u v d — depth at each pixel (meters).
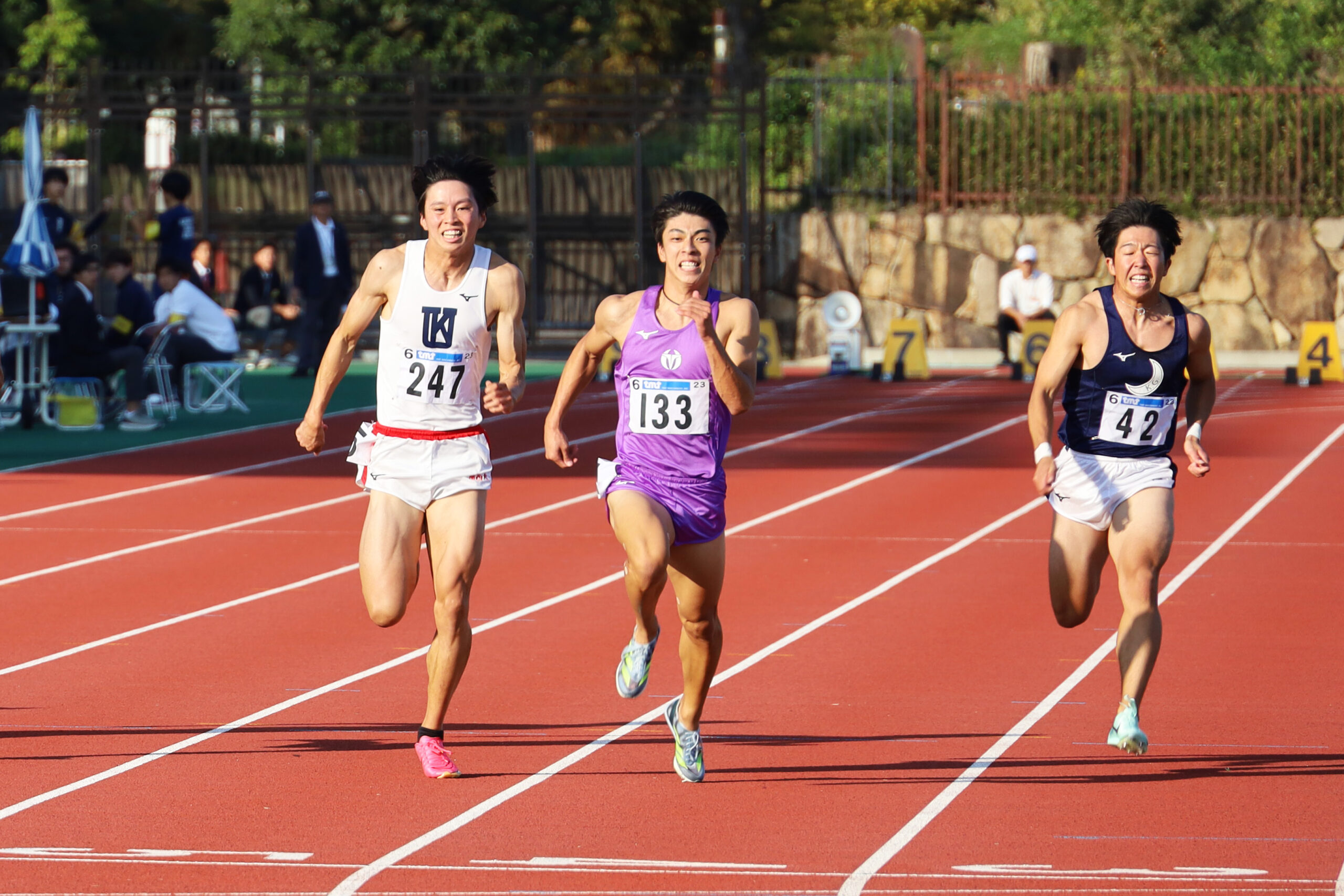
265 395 79.44
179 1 131.25
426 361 22.23
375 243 105.62
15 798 21.12
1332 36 123.75
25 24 122.19
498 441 64.38
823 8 151.88
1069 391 23.33
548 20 126.62
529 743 24.14
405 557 22.28
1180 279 101.50
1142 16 124.12
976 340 101.25
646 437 21.62
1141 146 102.56
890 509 48.09
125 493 50.50
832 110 105.44
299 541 42.62
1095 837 19.41
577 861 18.52
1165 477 22.86
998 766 22.78
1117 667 29.03
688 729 21.91
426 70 102.69
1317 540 42.66
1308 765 22.75
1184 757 23.19
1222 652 30.31
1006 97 103.00
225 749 23.72
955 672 28.75
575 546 41.84
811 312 102.50
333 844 19.19
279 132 121.50
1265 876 17.88
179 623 32.91
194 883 17.72
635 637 22.83
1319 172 101.75
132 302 68.81
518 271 22.70
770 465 57.41
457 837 19.45
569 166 107.62
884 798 21.20
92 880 17.81
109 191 104.50
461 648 22.17
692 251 21.36
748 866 18.34
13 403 71.31
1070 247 100.50
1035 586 36.84
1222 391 83.00
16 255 62.78
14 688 27.56
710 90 123.88
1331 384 86.06
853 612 34.16
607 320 22.16
